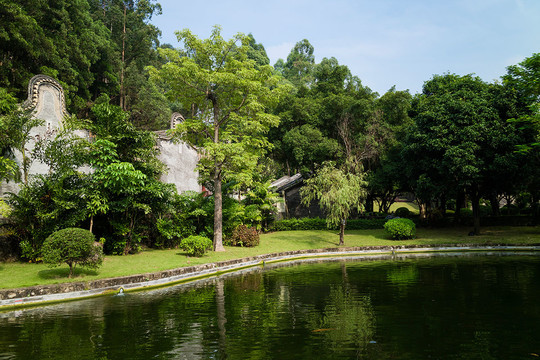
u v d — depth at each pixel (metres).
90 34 32.28
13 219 11.48
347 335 5.79
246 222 21.47
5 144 11.56
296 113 30.27
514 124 19.45
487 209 33.88
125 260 12.55
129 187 12.86
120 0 45.22
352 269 13.38
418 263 14.59
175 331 6.05
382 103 29.69
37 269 10.28
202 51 16.47
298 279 11.36
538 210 26.52
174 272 11.21
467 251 18.44
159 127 39.59
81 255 9.45
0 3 19.23
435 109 21.41
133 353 5.05
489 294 8.60
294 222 25.84
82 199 12.11
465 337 5.62
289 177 34.25
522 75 18.83
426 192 22.62
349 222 26.20
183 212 17.05
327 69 34.53
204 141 17.70
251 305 7.93
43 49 23.28
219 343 5.44
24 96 22.28
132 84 38.62
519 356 4.82
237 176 15.86
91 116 30.98
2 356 4.98
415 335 5.76
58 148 12.09
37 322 6.68
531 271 11.77
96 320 6.78
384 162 27.92
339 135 29.83
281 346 5.28
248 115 17.59
